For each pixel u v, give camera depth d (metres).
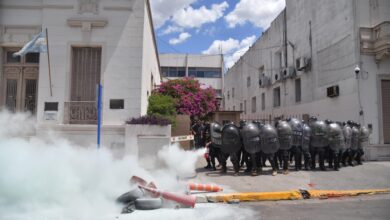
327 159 11.82
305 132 10.79
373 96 14.08
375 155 13.64
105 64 11.68
